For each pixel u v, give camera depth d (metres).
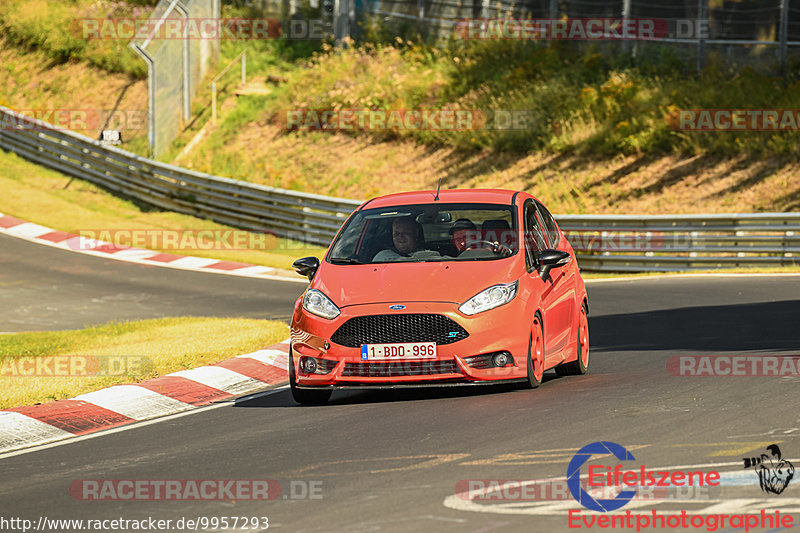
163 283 81.44
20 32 167.75
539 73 128.38
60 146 132.38
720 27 126.50
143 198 122.38
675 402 29.20
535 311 32.97
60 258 93.06
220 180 114.12
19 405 34.69
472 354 31.25
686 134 108.88
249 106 141.75
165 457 26.52
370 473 22.95
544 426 26.73
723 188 100.69
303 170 127.19
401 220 35.72
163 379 38.84
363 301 32.06
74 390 36.84
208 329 53.75
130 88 151.12
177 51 138.50
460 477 22.02
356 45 149.38
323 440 27.05
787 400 28.77
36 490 23.73
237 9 159.25
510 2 141.75
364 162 126.06
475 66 134.25
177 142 136.75
